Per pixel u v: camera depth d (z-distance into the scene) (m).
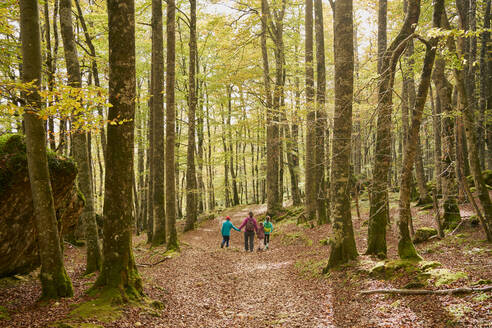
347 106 7.63
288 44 23.20
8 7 7.38
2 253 6.19
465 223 9.41
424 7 12.59
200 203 30.81
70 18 8.63
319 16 14.96
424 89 6.64
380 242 7.92
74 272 8.66
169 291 7.13
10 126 11.62
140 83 23.55
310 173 15.83
